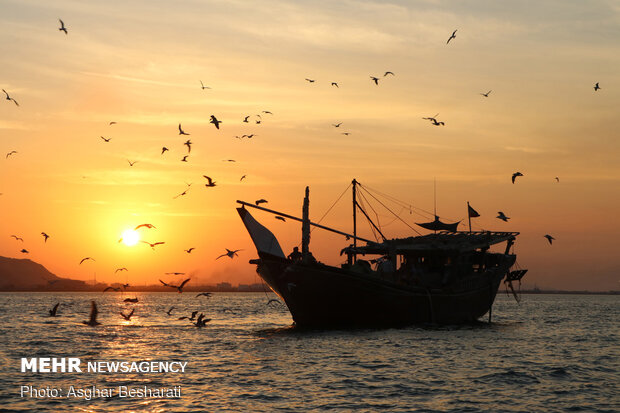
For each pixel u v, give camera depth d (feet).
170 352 150.00
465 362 134.00
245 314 348.59
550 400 99.09
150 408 94.07
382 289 183.93
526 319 305.32
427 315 199.82
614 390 106.73
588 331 226.17
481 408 93.66
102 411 92.58
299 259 182.39
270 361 134.21
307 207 183.11
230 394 102.58
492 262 242.17
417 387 107.55
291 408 93.40
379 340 167.84
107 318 292.61
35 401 98.78
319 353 145.07
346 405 94.99
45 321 265.95
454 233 221.66
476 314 230.89
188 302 645.51
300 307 184.14
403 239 214.90
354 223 220.43
